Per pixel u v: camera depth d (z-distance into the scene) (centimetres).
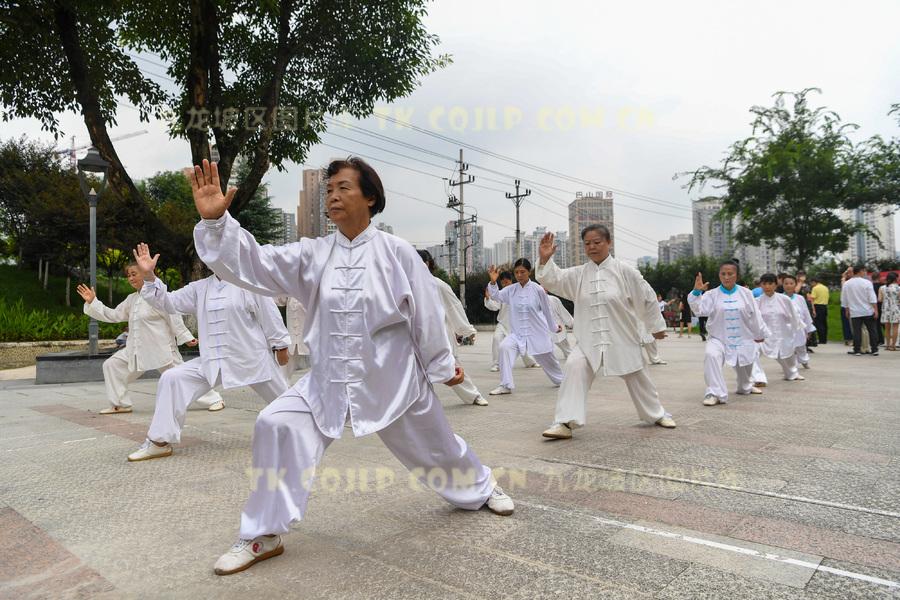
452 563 267
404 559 272
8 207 2783
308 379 288
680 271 3925
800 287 1628
